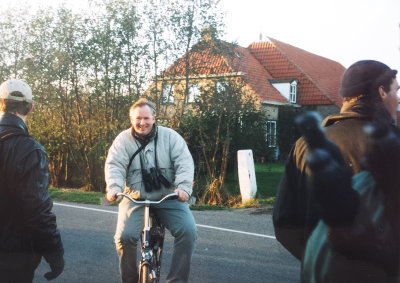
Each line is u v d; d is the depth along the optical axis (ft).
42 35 38.75
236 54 36.14
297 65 61.00
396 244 4.81
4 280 7.22
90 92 39.29
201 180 36.27
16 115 7.56
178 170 11.41
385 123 4.97
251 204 30.25
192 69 35.88
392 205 4.83
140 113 11.41
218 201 33.24
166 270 15.07
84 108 40.37
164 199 10.62
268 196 32.40
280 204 5.47
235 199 32.76
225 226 22.81
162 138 11.62
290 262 12.94
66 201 32.42
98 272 14.76
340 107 5.49
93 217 25.31
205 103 34.96
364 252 4.80
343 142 4.99
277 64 62.49
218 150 36.58
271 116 31.07
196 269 15.02
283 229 5.41
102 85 37.45
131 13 36.27
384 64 5.27
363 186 4.86
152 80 37.40
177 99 36.86
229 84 34.76
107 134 38.47
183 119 36.11
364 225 4.82
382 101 5.19
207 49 35.29
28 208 7.13
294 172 5.40
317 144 5.07
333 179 4.88
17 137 7.31
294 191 5.40
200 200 33.55
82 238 19.84
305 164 5.12
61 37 38.37
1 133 7.27
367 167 4.88
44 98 40.22
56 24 38.63
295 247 5.42
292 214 5.36
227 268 14.96
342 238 4.87
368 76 5.17
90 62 37.78
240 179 32.24
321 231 5.00
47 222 7.29
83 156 40.52
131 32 36.42
